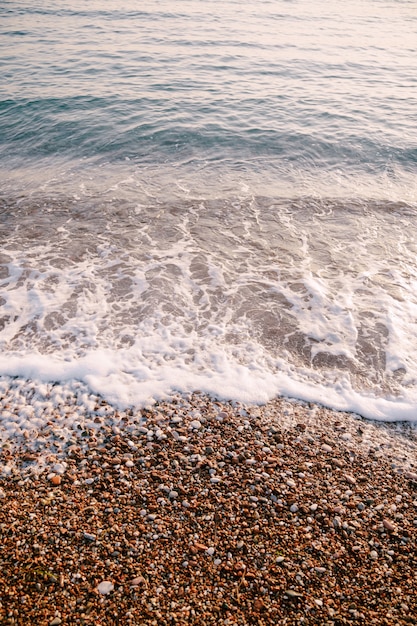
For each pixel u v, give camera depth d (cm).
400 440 612
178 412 634
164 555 453
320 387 691
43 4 3647
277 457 572
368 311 842
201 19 3275
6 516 484
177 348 750
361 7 4066
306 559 456
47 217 1112
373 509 512
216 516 495
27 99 1817
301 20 3409
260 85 2059
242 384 685
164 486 526
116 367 706
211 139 1552
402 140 1548
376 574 446
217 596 421
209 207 1175
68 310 826
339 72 2284
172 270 941
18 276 905
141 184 1285
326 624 405
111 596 416
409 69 2353
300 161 1439
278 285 908
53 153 1469
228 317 823
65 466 550
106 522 483
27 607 405
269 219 1131
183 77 2122
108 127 1612
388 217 1148
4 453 566
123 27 3006
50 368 698
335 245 1038
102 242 1024
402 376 715
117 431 602
